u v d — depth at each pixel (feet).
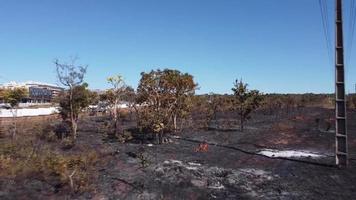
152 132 91.76
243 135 96.02
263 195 47.09
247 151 75.46
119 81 106.22
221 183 52.01
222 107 132.36
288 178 55.11
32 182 50.14
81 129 105.70
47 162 55.26
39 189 47.60
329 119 122.31
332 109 166.20
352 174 57.47
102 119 134.31
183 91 96.37
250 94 103.86
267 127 111.45
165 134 93.97
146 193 47.29
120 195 46.62
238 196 46.50
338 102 62.69
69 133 92.12
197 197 46.03
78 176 50.01
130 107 129.49
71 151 72.59
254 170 59.77
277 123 117.80
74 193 46.60
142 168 59.62
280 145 82.94
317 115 136.77
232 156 70.74
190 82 96.63
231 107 112.16
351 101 175.94
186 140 89.92
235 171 58.80
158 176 55.16
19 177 51.57
